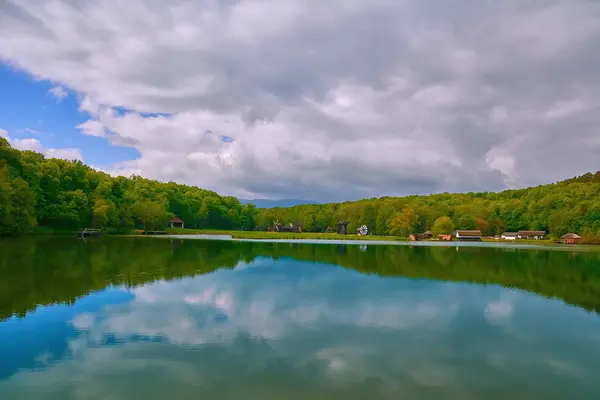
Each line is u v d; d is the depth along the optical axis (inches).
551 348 804.0
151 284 1363.2
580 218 5447.8
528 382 649.0
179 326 902.4
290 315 1010.1
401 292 1317.7
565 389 626.8
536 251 3294.8
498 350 787.4
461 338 855.1
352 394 599.2
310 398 585.6
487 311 1086.4
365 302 1162.0
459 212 7027.6
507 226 7150.6
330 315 1018.1
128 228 5128.0
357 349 778.8
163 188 7170.3
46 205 4025.6
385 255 2682.1
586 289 1425.9
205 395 589.6
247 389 609.0
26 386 611.5
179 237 4530.0
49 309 1023.6
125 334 844.6
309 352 758.5
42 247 2508.6
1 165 3211.1
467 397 597.0
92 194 4798.2
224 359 719.1
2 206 2755.9
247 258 2255.2
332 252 2847.0
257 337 838.5
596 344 830.5
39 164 4143.7
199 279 1482.5
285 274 1659.7
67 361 703.1
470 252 3085.6
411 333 883.4
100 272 1581.0
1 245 2546.8
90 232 4325.8
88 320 937.5
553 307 1140.5
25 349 756.6
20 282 1337.4
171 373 658.2
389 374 668.7
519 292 1350.9
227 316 990.4
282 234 5797.2
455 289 1386.6
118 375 650.8
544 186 7726.4
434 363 718.5
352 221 7322.8
